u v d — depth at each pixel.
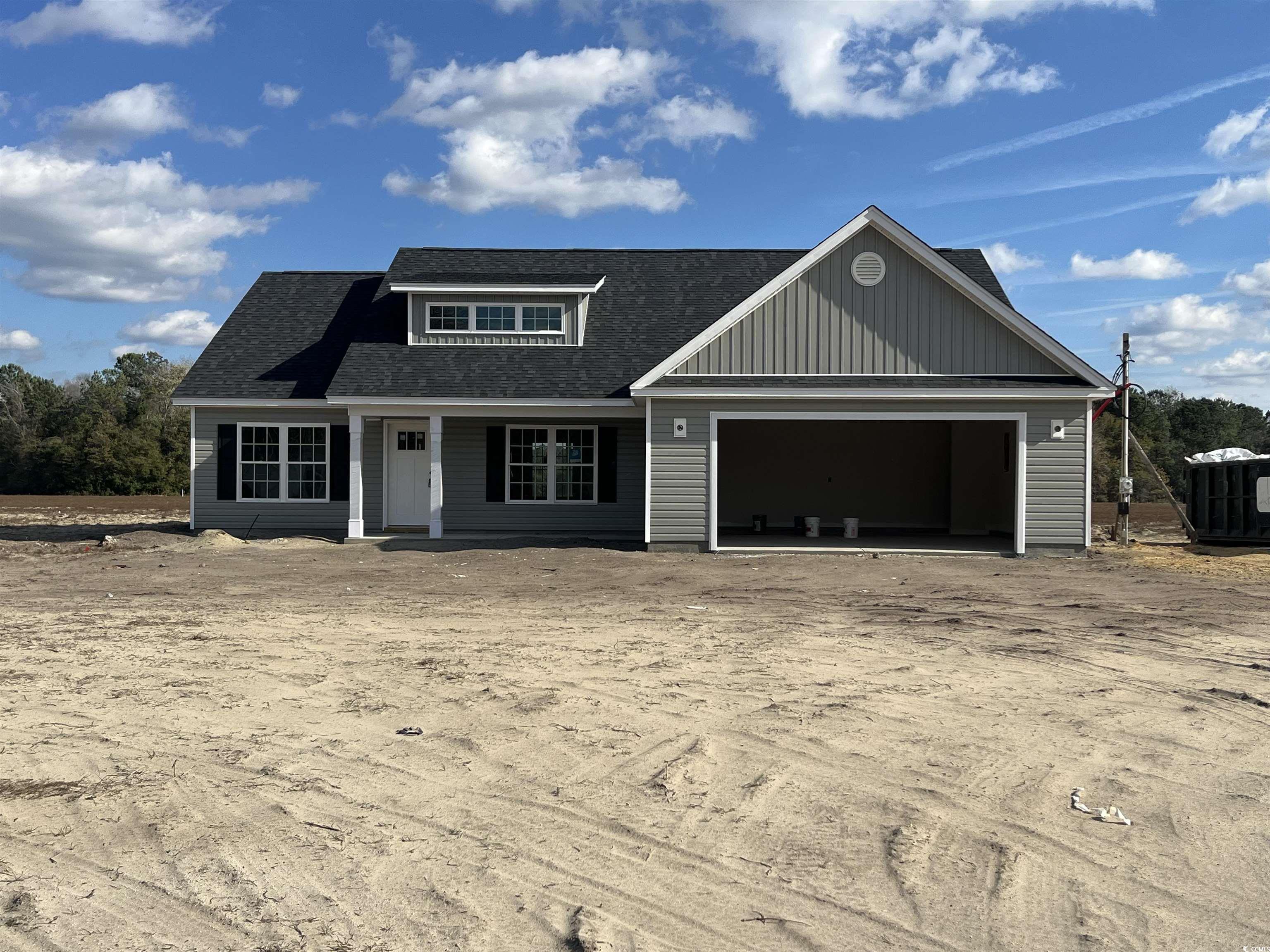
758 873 4.32
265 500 20.69
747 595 12.66
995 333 17.47
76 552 17.98
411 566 15.83
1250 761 5.84
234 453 20.64
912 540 20.53
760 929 3.82
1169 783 5.46
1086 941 3.74
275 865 4.38
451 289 20.19
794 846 4.60
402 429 20.83
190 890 4.12
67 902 4.01
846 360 17.56
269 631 9.87
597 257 23.78
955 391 17.09
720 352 17.66
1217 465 19.69
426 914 3.93
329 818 4.91
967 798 5.21
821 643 9.30
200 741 6.11
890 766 5.71
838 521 23.61
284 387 20.41
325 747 6.01
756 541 19.98
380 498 20.69
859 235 17.53
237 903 4.01
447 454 20.64
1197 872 4.34
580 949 3.64
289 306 23.17
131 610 11.13
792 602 12.06
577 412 19.30
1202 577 14.74
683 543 17.69
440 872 4.31
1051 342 17.22
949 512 23.06
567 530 20.61
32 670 7.97
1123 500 19.98
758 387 17.25
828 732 6.35
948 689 7.50
